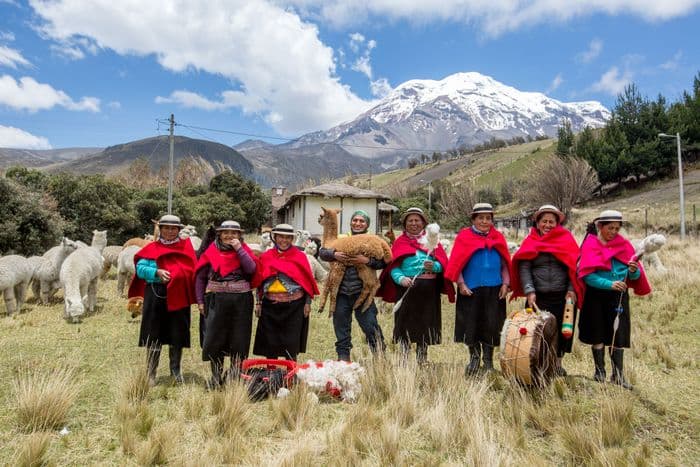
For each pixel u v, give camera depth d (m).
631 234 31.14
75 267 9.19
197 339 7.92
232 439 4.05
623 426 4.37
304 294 5.75
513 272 5.79
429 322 5.89
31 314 9.55
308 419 4.54
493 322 5.69
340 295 6.04
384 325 8.92
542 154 107.00
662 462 3.94
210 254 5.35
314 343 7.71
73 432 4.31
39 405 4.41
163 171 61.19
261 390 5.16
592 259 5.40
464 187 55.72
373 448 4.05
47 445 3.96
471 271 5.76
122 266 11.50
